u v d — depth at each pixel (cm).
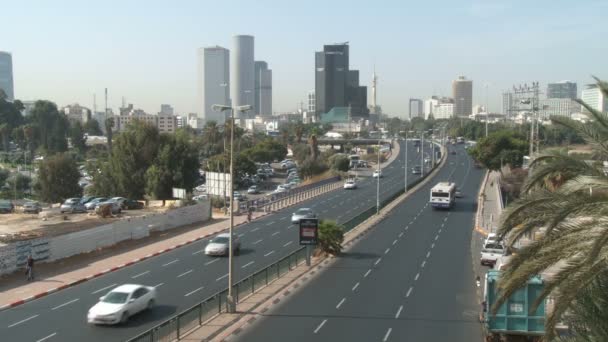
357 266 4150
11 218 6806
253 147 16338
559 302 1238
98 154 17650
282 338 2473
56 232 5591
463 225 6294
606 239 1196
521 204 1503
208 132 17075
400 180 12050
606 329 1298
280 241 5231
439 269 4031
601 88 1552
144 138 8612
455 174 12725
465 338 2475
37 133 19525
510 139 10000
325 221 4650
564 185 1563
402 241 5297
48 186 8819
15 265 3856
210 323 2698
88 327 2627
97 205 7362
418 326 2661
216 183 7988
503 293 1398
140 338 2077
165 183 8306
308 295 3284
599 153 1630
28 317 2812
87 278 3719
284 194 8675
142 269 4050
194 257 4512
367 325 2680
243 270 3975
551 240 1411
